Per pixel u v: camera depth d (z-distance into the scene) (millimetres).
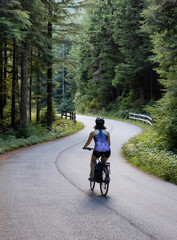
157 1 13125
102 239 4121
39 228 4520
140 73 34281
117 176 9023
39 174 9109
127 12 32688
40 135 22000
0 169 9992
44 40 21531
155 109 14078
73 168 10266
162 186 7762
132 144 16000
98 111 49906
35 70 25125
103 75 45438
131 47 33406
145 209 5551
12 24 14500
